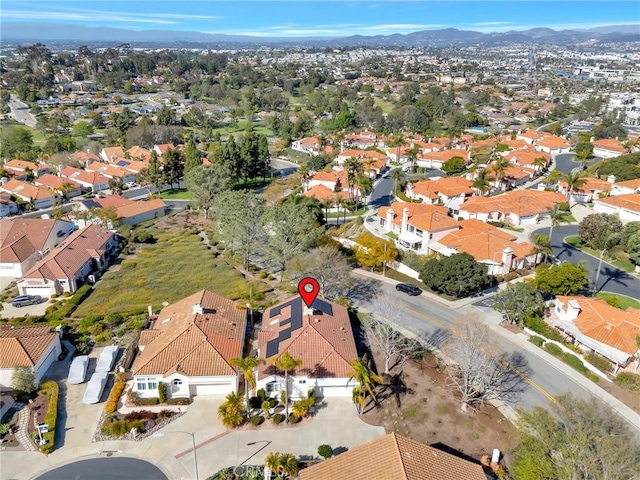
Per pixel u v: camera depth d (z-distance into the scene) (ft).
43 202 404.98
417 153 512.63
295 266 228.22
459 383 164.35
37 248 279.90
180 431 143.95
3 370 162.40
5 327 189.26
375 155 518.37
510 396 159.22
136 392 157.48
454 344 170.81
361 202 386.93
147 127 644.27
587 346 177.88
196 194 368.48
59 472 130.21
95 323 204.33
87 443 140.26
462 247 258.57
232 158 447.01
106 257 283.79
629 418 148.25
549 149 545.44
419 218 283.79
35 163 522.06
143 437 142.20
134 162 515.91
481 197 348.18
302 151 621.72
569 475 106.42
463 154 514.27
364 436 142.61
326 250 236.43
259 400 155.33
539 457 113.70
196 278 252.83
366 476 111.75
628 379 161.68
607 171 419.95
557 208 299.17
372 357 180.04
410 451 116.16
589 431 114.83
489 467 129.90
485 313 213.05
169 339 168.96
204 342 165.27
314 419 149.28
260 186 472.44
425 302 224.33
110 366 172.14
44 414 151.53
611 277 250.16
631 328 177.06
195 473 129.70
